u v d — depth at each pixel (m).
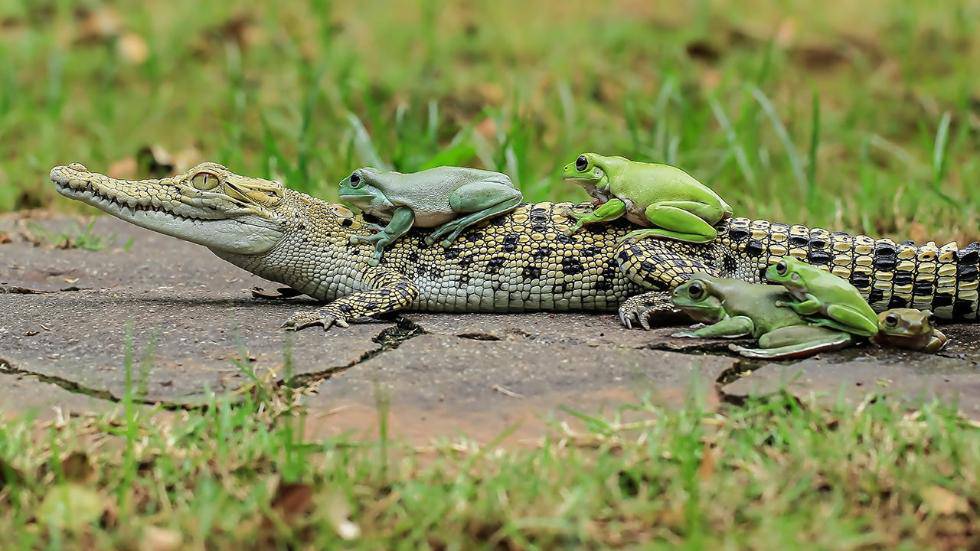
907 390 7.80
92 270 11.23
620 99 17.30
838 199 13.31
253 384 7.88
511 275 9.45
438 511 6.43
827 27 19.89
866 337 8.56
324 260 9.56
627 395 7.81
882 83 17.97
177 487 6.76
